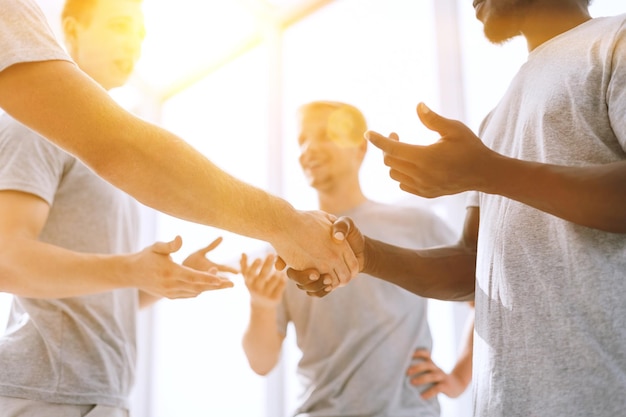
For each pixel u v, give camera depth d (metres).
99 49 1.60
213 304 4.18
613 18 1.04
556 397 0.86
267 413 3.57
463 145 0.94
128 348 1.54
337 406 1.90
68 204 1.48
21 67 0.97
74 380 1.38
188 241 4.47
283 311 2.13
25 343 1.38
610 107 0.94
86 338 1.43
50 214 1.46
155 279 1.35
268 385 3.61
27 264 1.31
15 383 1.33
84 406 1.40
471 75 3.04
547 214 0.96
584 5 1.19
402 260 1.29
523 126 1.06
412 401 1.90
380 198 3.18
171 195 1.00
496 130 1.15
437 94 3.13
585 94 0.98
